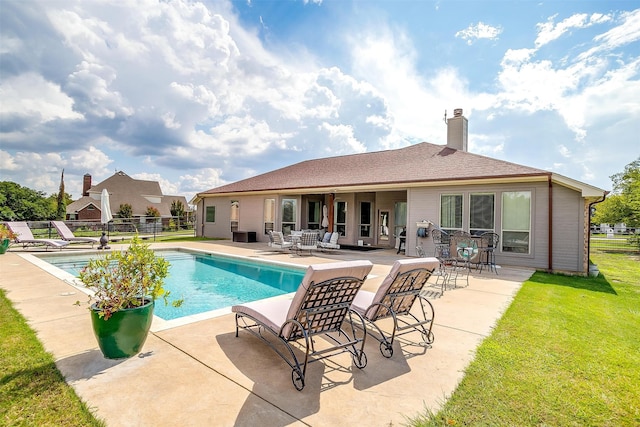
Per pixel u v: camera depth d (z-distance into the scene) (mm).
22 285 6418
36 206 33875
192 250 13656
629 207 22406
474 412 2508
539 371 3152
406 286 3887
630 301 6020
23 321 4309
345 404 2617
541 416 2457
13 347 3488
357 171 15969
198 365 3215
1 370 3004
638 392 2793
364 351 3678
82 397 2617
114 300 3186
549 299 5957
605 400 2670
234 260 11695
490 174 10398
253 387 2842
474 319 4770
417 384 2936
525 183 10125
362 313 3936
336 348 3195
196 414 2443
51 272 7715
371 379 3027
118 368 3107
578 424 2371
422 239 12031
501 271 9273
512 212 10367
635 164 25969
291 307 3146
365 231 17125
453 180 10930
